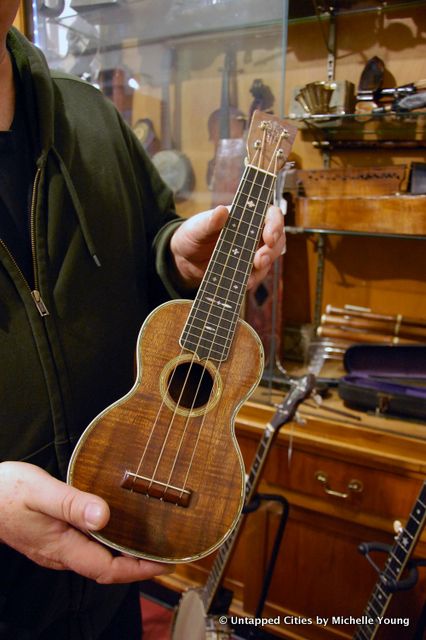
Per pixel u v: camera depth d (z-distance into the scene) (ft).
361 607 4.54
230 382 2.30
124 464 2.11
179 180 5.45
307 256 5.49
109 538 2.02
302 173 4.61
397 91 4.16
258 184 2.56
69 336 2.41
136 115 5.53
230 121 5.18
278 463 4.58
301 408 4.55
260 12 4.62
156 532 2.07
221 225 2.46
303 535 4.67
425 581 4.10
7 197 2.28
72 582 2.70
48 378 2.31
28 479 1.89
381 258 5.17
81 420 2.47
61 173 2.44
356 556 4.47
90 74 5.31
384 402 4.30
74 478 2.06
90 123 2.70
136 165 3.08
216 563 4.11
